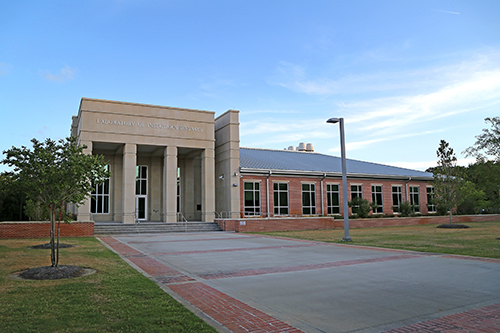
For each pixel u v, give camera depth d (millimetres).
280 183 36406
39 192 10578
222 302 7320
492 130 27547
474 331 5781
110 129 29469
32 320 5785
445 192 33531
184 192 36844
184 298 7621
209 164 33000
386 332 5738
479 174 31328
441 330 5824
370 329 5852
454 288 8680
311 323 6109
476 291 8375
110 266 11289
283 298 7719
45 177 10133
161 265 12070
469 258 13469
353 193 40781
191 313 6336
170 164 31438
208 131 33281
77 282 8734
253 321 6145
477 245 17359
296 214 36594
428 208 45844
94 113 29141
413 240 20141
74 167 10336
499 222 41781
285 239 22000
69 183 10539
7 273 9961
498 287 8789
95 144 30344
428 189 46031
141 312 6293
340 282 9375
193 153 35219
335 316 6496
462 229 29781
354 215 38156
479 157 28797
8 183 10547
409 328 5910
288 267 11727
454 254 14477
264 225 29719
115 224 27703
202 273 10641
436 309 6953
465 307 7090
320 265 12109
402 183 44125
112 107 29750
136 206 34531
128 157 29859
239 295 7953
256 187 35250
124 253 15203
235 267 11727
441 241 19422
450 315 6586
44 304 6738
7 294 7473
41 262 11711
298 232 27922
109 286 8305
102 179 11359
